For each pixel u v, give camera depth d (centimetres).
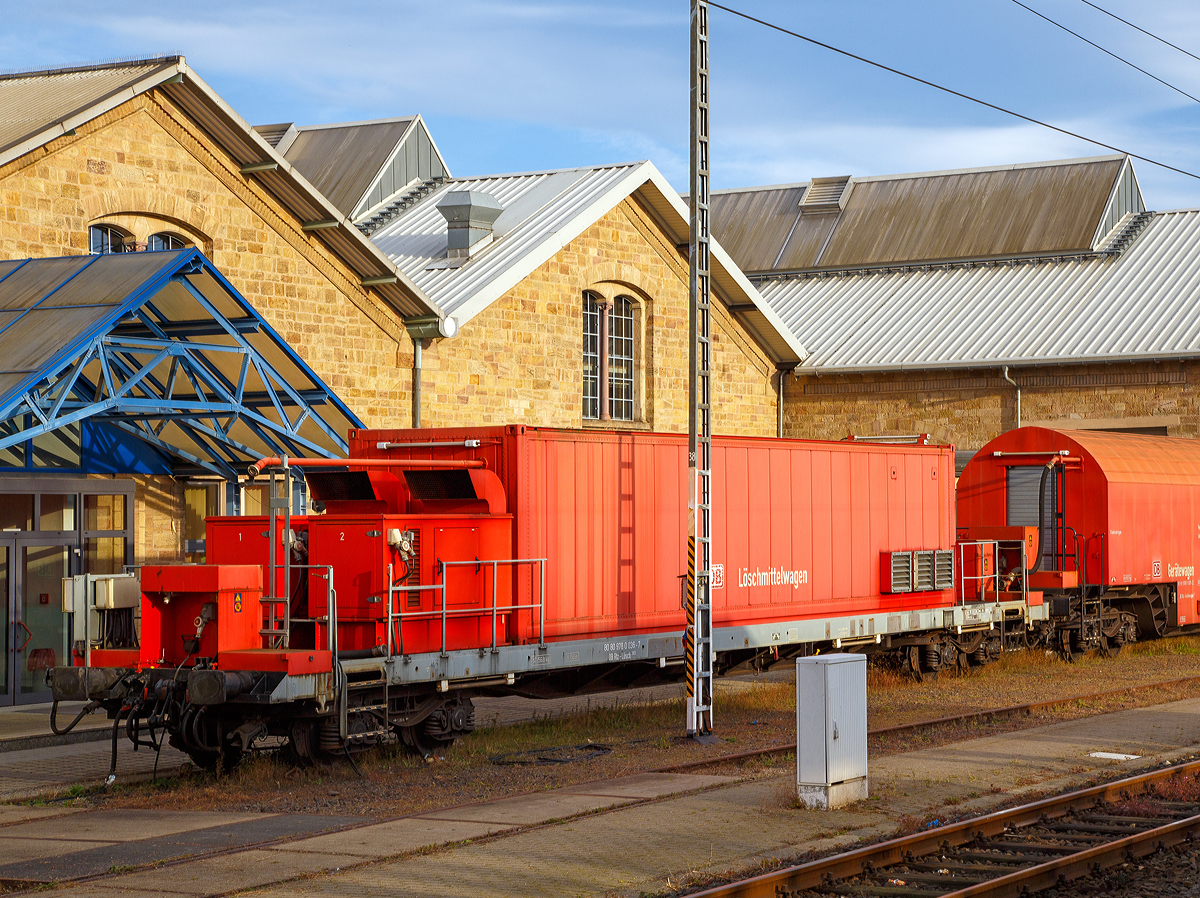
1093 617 2548
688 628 1631
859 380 3469
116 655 1397
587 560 1670
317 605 1469
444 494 1577
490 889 905
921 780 1294
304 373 1820
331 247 2283
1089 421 3256
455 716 1536
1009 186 4306
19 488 1847
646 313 2997
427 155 4316
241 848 1035
